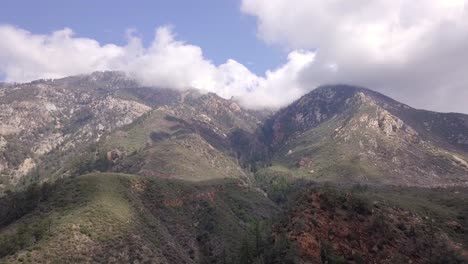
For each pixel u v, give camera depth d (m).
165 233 143.00
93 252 109.12
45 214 126.69
